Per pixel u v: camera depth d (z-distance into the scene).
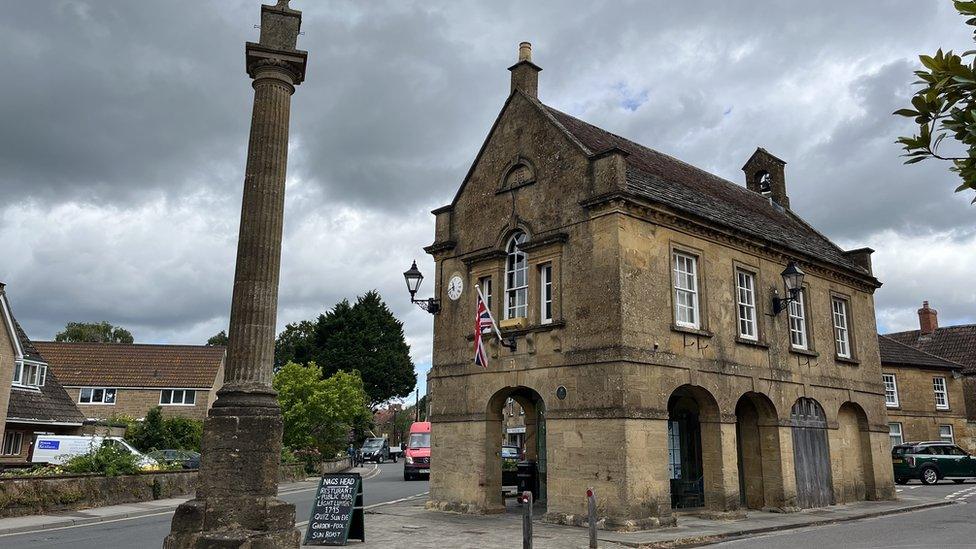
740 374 18.48
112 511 18.94
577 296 16.75
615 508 15.02
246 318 11.71
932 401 38.34
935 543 12.96
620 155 16.64
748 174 29.67
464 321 19.83
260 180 12.20
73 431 34.94
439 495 19.30
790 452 19.56
